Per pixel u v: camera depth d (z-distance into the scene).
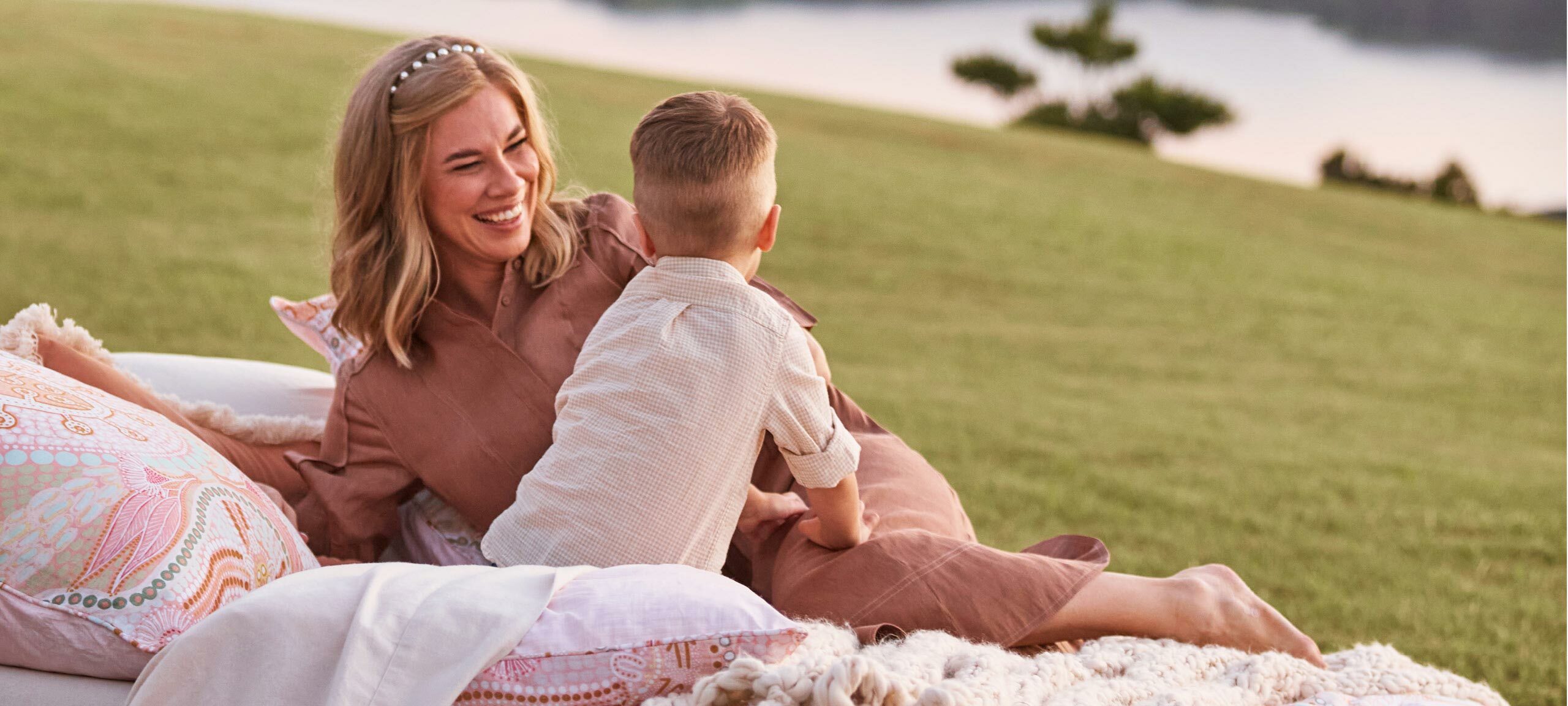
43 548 1.52
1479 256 18.28
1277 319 12.94
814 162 18.83
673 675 1.43
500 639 1.41
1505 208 25.05
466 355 2.17
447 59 2.13
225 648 1.39
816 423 1.87
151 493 1.62
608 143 17.06
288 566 1.81
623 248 2.33
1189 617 1.95
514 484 2.15
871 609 1.88
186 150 14.30
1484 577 5.09
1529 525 6.04
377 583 1.49
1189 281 14.40
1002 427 7.66
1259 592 4.61
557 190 2.48
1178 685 1.73
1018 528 5.38
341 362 2.43
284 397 2.60
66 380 1.81
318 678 1.39
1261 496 6.36
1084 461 6.92
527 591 1.51
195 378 2.56
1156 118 32.00
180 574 1.56
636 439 1.80
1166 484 6.48
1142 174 21.67
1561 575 5.18
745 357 1.83
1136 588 1.95
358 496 2.21
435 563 2.22
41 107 15.06
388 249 2.14
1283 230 18.47
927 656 1.59
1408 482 6.96
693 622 1.44
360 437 2.24
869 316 11.51
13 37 18.66
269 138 15.41
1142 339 11.56
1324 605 4.47
